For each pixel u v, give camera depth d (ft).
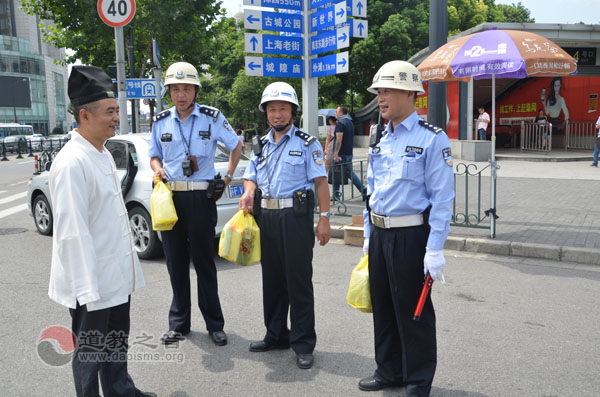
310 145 11.46
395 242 9.38
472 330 13.05
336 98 105.91
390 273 9.48
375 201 9.61
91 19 50.26
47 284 17.40
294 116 11.64
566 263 18.95
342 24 27.20
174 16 51.24
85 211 7.45
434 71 20.58
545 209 26.78
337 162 30.45
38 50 266.16
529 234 21.61
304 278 11.42
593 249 18.92
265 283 12.00
